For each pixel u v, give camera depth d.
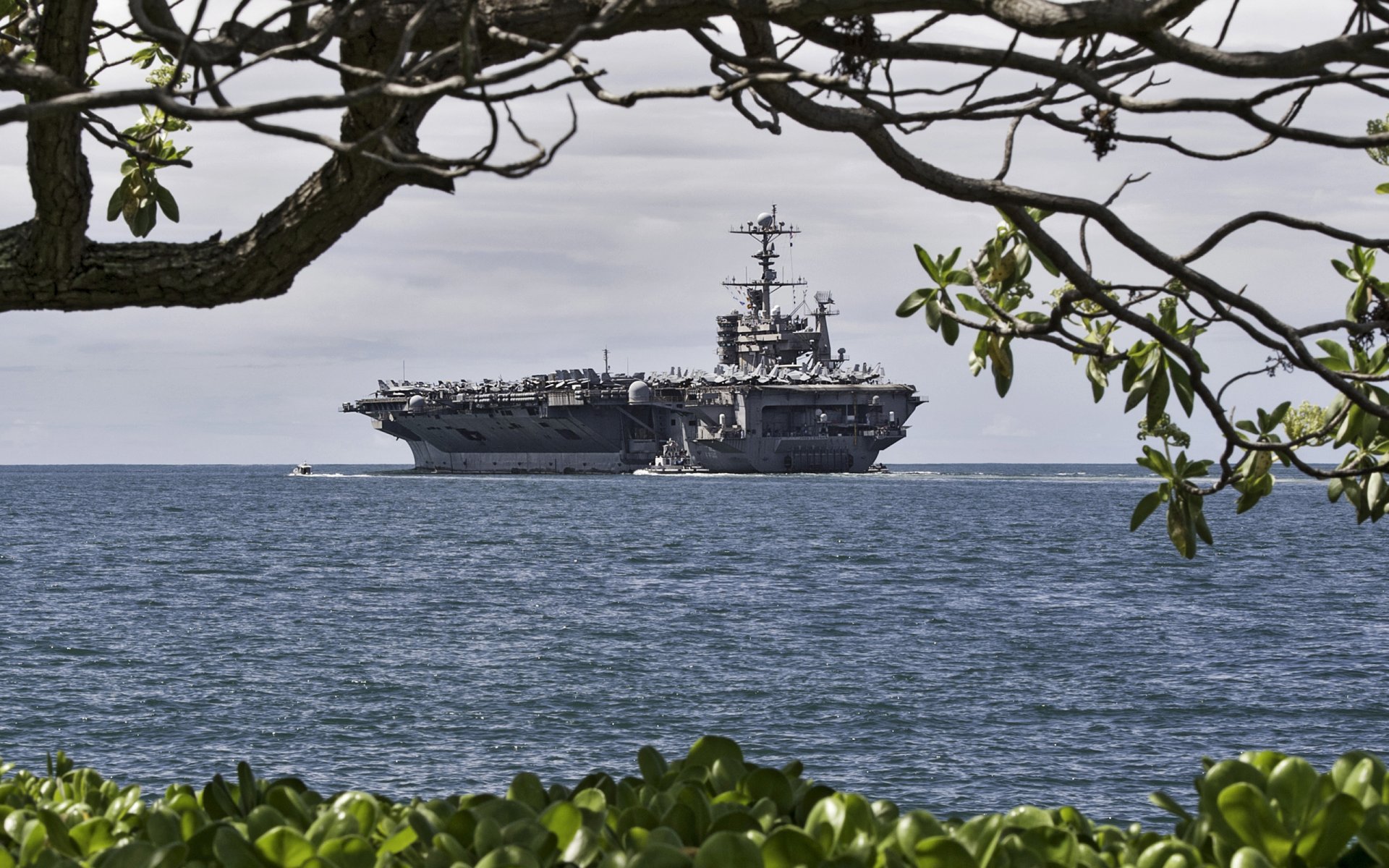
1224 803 9.49
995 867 9.45
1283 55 9.70
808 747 56.69
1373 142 10.33
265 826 10.38
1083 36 9.75
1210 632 93.25
